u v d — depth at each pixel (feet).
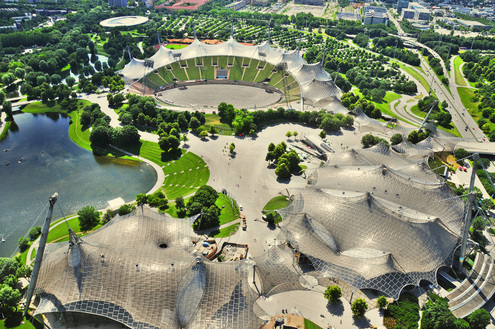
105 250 393.50
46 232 383.45
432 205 509.76
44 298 365.20
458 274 456.04
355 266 412.98
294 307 407.85
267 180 637.71
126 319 352.69
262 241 500.33
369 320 393.91
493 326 394.73
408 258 423.64
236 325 352.49
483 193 616.39
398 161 632.38
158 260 394.93
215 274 388.37
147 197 562.25
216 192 582.35
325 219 479.00
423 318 390.63
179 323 357.61
